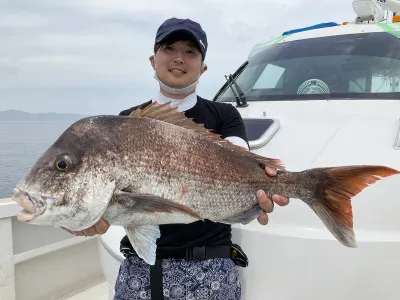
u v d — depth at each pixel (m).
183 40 2.34
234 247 2.37
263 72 4.05
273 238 2.40
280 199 2.12
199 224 2.28
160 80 2.42
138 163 1.92
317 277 2.30
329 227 2.06
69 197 1.86
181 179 1.99
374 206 2.31
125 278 2.36
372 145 2.56
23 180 1.89
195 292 2.24
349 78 3.45
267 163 2.19
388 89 3.24
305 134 2.80
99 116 2.01
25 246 4.14
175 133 2.03
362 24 4.21
